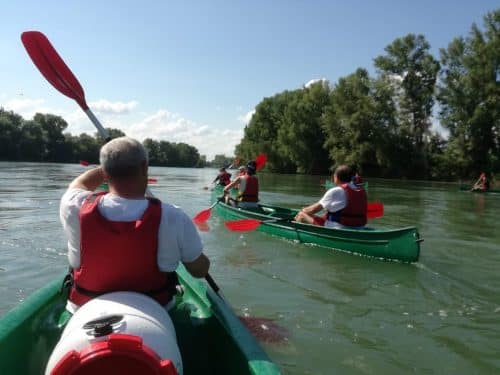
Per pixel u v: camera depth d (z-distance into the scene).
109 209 1.91
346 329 3.80
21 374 2.12
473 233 8.45
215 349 2.51
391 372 3.08
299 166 47.22
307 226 7.01
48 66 3.29
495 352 3.41
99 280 1.93
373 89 40.12
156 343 1.67
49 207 10.55
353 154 39.53
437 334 3.72
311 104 45.84
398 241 5.98
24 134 66.25
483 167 35.62
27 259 5.70
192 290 3.10
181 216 2.01
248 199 9.38
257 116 56.56
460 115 35.91
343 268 5.70
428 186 26.59
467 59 35.34
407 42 39.53
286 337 3.62
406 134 39.56
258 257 6.21
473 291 4.86
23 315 2.34
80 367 1.47
